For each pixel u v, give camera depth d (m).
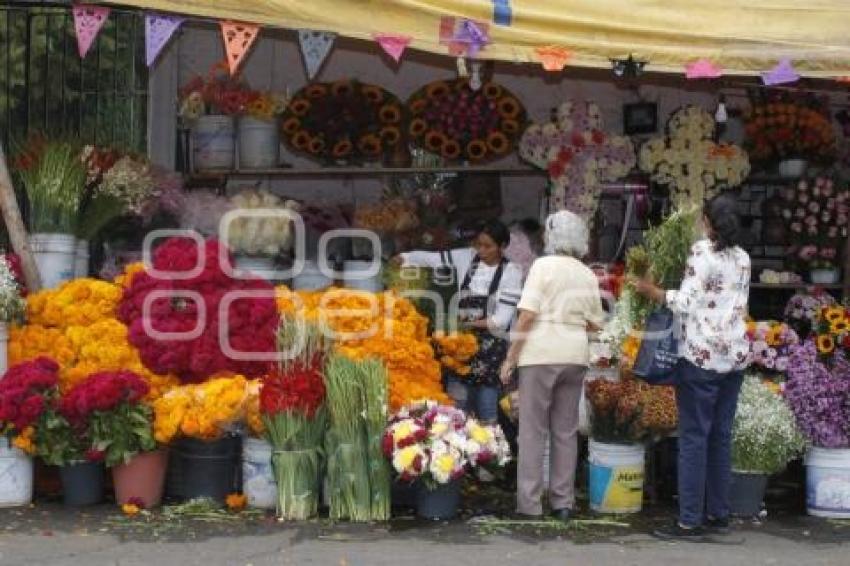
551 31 6.10
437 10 6.00
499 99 8.34
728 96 8.83
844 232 8.03
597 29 6.14
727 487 5.75
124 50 8.82
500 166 8.33
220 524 5.71
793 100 8.25
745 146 8.29
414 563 5.09
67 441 5.88
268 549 5.28
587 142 8.09
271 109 8.45
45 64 8.70
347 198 9.12
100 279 7.21
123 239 7.57
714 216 5.48
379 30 5.98
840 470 6.06
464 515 5.99
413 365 6.32
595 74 8.76
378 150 8.45
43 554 5.12
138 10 5.90
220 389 5.84
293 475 5.84
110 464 5.88
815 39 6.26
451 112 8.31
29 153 6.85
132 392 5.85
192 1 5.84
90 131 8.59
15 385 5.76
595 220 8.30
